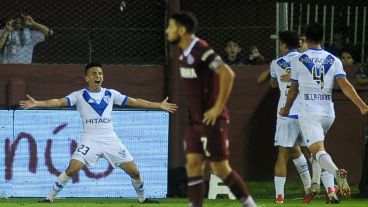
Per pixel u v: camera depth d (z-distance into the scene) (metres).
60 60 47.69
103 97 34.56
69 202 35.31
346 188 29.84
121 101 34.81
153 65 44.22
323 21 47.09
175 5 44.00
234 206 32.25
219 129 21.98
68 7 48.06
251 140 44.78
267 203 34.41
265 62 48.12
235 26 49.53
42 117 38.66
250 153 44.78
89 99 34.41
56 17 48.03
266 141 44.81
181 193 39.72
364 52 47.09
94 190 38.62
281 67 34.50
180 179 40.03
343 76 30.67
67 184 38.41
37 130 38.62
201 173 22.64
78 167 34.22
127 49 47.97
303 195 40.75
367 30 47.66
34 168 38.56
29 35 44.75
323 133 31.00
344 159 44.34
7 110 38.38
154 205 32.81
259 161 44.88
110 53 47.94
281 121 34.31
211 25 49.41
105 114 34.50
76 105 34.59
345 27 47.16
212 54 21.41
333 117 30.97
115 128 38.91
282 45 34.97
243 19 49.50
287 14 46.91
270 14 49.94
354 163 44.38
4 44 44.28
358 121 44.22
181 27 21.72
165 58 45.22
